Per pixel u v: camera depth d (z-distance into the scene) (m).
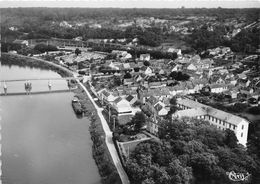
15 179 111.50
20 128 159.50
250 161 108.62
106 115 179.75
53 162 125.62
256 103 188.38
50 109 194.62
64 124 168.50
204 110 156.62
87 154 134.00
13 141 143.12
